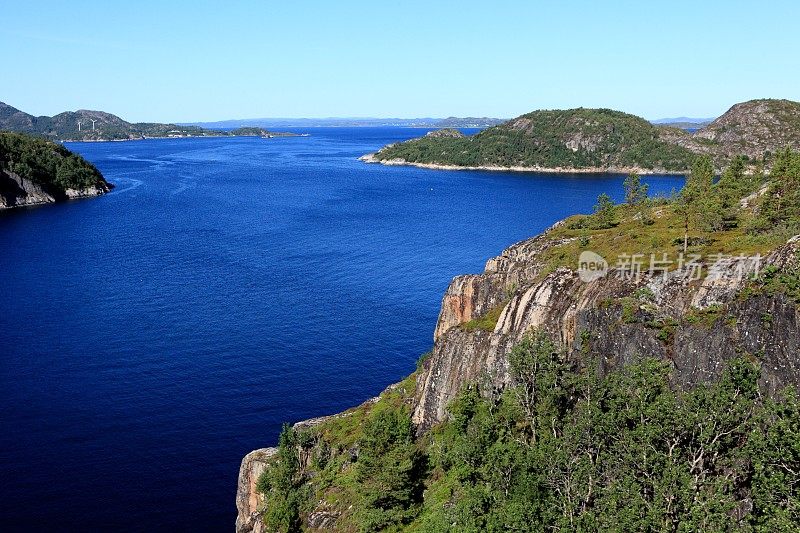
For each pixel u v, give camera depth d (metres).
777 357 41.84
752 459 34.09
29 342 101.69
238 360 95.88
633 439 36.69
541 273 68.88
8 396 83.69
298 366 94.31
